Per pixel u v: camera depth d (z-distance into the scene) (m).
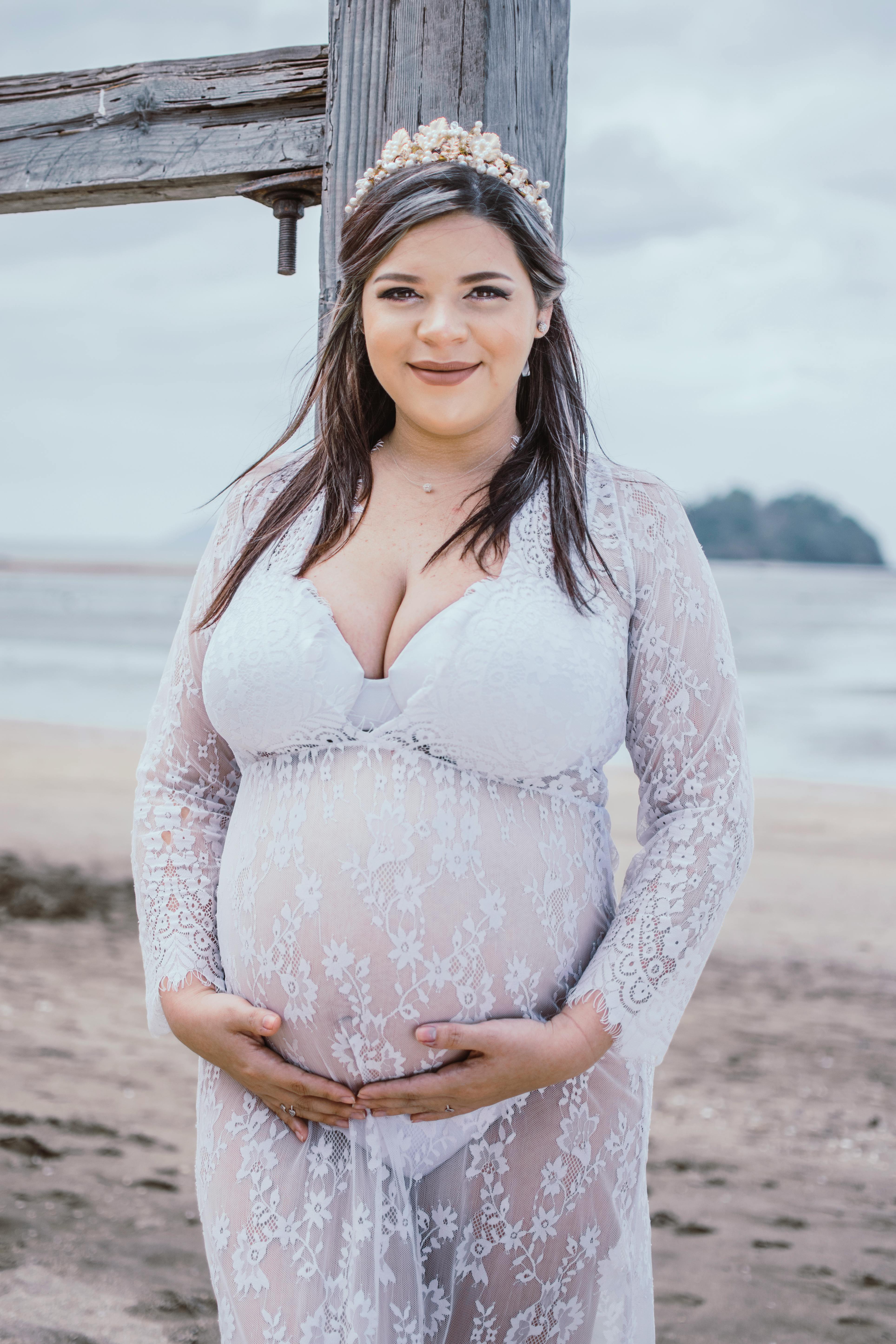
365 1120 1.54
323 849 1.56
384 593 1.66
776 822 12.09
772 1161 4.03
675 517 1.72
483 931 1.54
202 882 1.77
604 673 1.59
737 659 33.97
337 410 1.79
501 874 1.55
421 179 1.62
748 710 23.77
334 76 2.28
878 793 14.32
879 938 7.48
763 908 8.31
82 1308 2.77
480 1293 1.56
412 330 1.61
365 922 1.53
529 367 1.79
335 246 2.29
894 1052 5.28
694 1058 5.14
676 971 1.57
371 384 1.82
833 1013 5.89
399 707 1.57
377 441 1.84
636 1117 1.66
